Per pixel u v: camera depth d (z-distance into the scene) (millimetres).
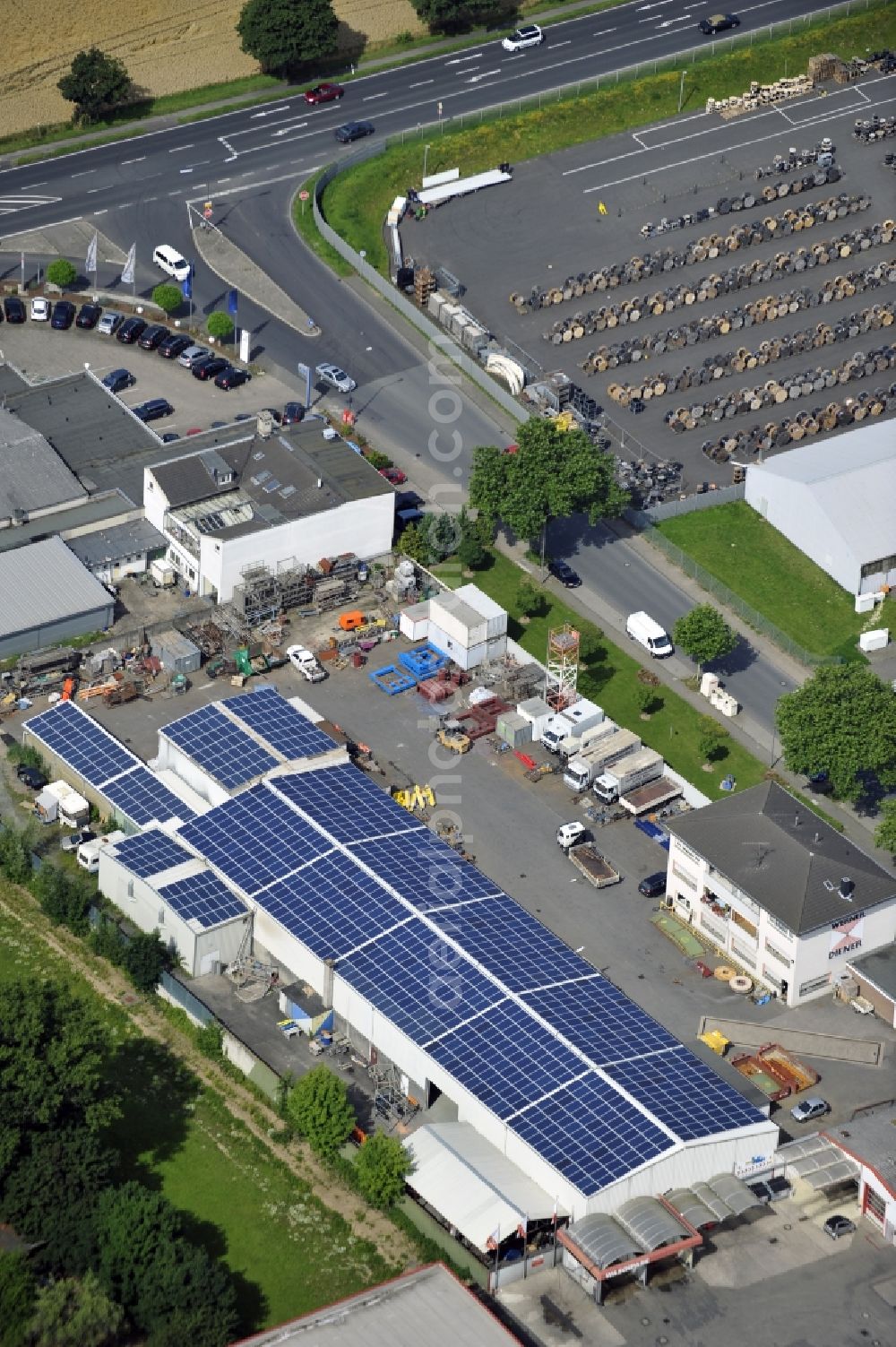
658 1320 191125
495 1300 192000
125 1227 187750
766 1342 189875
